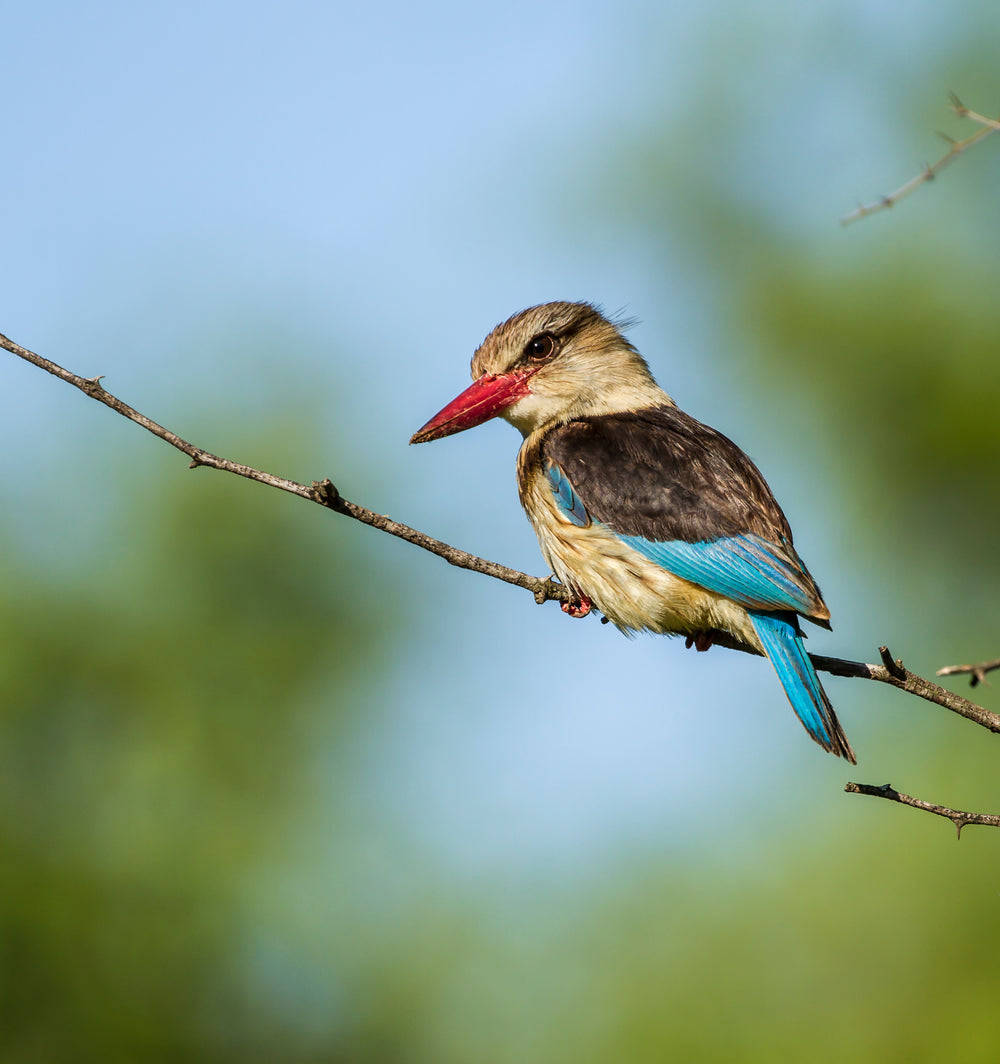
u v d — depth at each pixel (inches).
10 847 495.2
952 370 673.6
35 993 479.5
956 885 496.7
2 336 292.4
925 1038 477.7
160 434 288.5
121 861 506.6
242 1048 494.6
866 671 313.7
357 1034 502.3
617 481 345.1
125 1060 479.2
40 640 520.1
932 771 521.0
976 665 202.2
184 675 531.2
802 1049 485.4
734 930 509.7
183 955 496.7
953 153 300.7
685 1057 493.4
